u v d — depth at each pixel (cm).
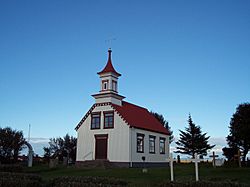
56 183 1588
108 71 4500
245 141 3328
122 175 2759
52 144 6456
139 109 5138
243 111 3300
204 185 1438
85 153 4334
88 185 1411
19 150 4772
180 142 6425
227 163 3272
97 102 4469
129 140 4038
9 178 1630
